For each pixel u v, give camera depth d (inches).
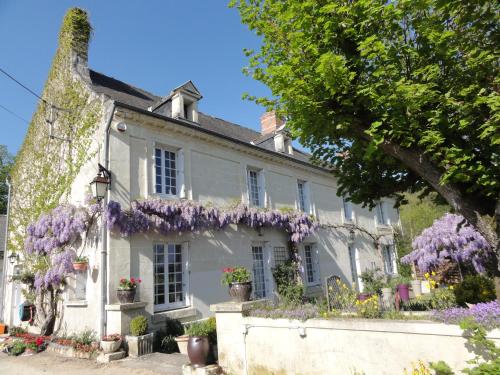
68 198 403.2
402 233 842.2
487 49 165.8
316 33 192.5
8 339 400.2
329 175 671.8
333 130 207.0
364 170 236.1
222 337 234.5
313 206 615.2
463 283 301.0
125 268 336.8
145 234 359.3
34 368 285.3
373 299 203.5
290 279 485.7
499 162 165.0
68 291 371.2
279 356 207.5
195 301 386.3
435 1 157.8
